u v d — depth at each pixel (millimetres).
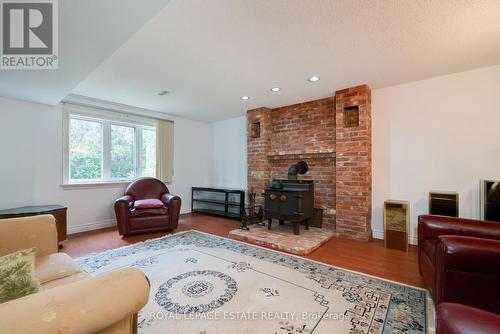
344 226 3322
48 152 3369
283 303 1716
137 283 766
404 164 3100
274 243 2928
